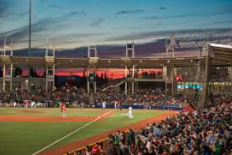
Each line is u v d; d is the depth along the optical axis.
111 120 42.84
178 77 78.88
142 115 50.38
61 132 31.98
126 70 80.00
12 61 77.19
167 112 56.78
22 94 73.94
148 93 78.31
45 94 74.69
